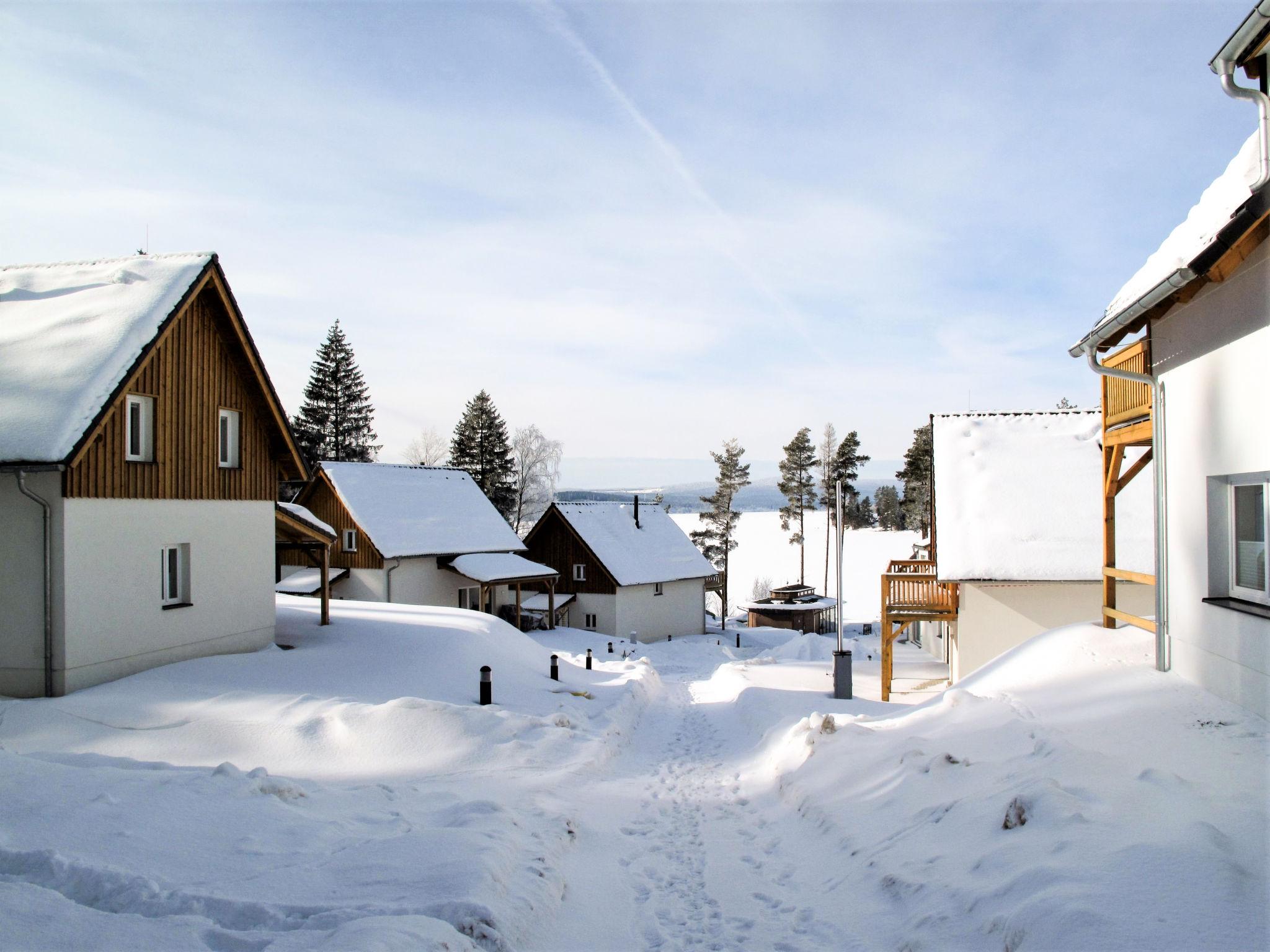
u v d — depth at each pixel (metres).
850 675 15.82
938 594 18.80
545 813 7.39
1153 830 4.70
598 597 38.66
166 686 12.39
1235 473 7.75
